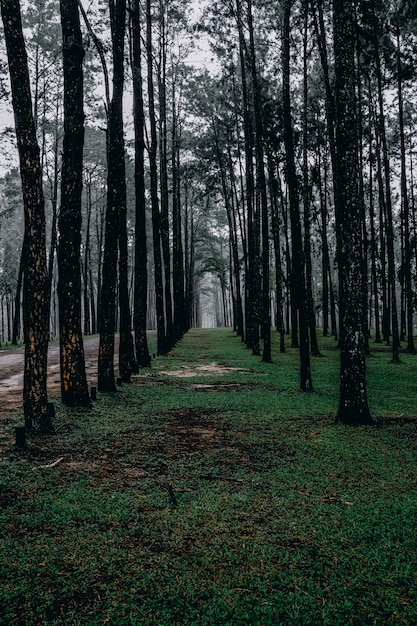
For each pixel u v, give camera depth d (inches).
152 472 226.8
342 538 158.4
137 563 141.4
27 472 221.8
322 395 460.8
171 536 159.3
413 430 311.9
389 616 118.0
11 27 287.0
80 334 383.2
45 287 297.4
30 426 294.2
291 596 124.6
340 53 339.6
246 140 965.8
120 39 464.8
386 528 166.1
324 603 122.5
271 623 114.4
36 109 1093.1
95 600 123.1
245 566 140.3
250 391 482.6
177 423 335.6
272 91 982.4
